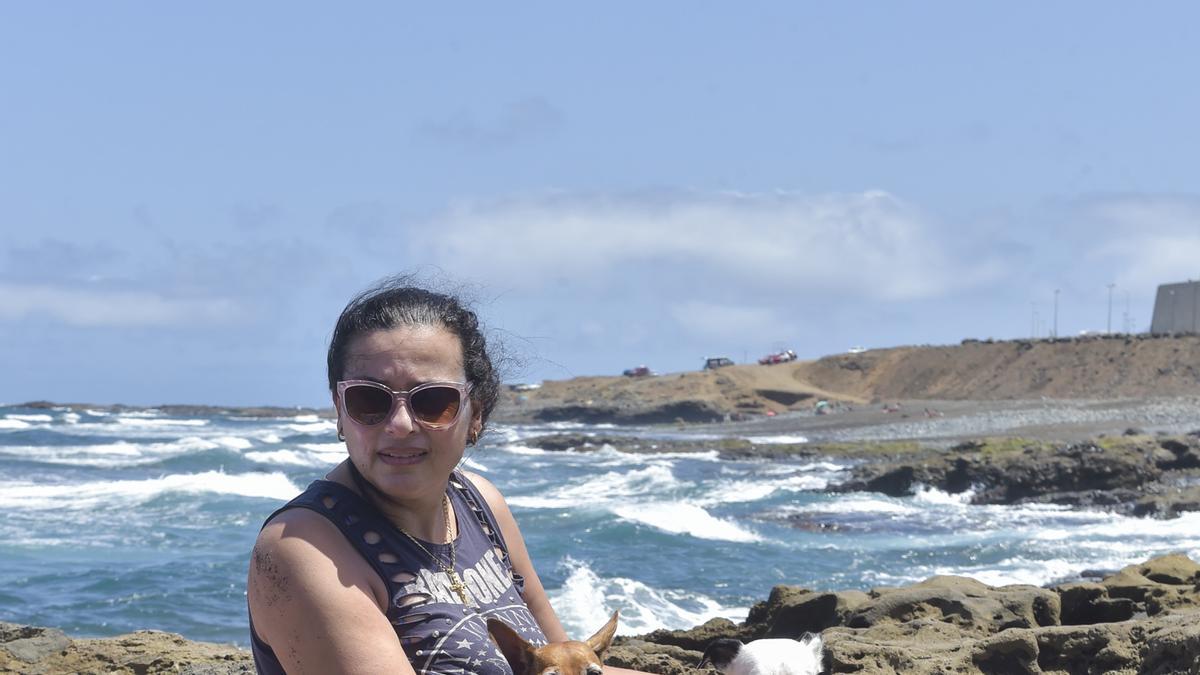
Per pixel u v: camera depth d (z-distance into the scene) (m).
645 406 111.94
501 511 3.72
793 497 38.12
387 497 3.25
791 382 119.62
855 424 86.44
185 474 44.50
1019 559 23.47
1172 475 36.22
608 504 35.28
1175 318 115.12
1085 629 7.66
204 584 18.41
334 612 3.00
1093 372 97.44
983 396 102.25
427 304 3.34
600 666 3.13
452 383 3.23
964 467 37.47
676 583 20.06
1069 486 35.75
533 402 126.19
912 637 9.06
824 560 23.55
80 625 15.62
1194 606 9.61
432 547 3.30
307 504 3.16
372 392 3.17
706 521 30.61
